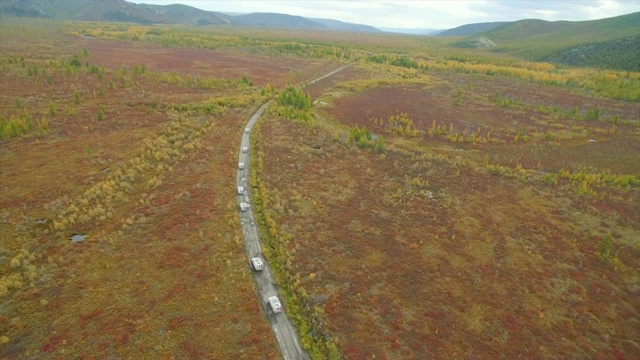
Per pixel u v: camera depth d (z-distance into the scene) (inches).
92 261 2050.9
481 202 2999.5
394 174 3398.1
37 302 1777.8
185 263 2066.9
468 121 5295.3
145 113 4362.7
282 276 2058.3
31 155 3176.7
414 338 1726.1
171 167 3112.7
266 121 4443.9
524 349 1712.6
